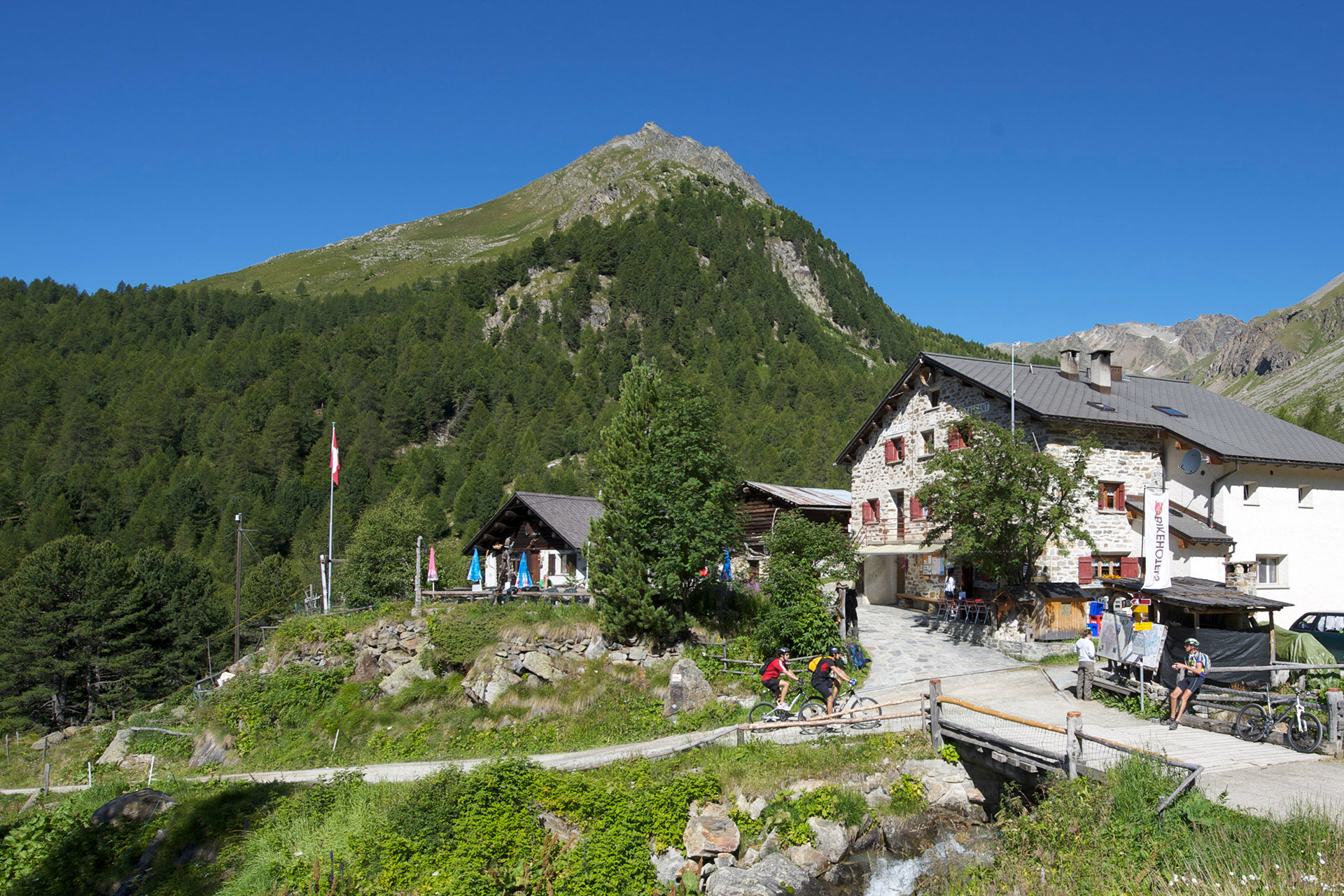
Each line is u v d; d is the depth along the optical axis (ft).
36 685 143.33
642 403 83.30
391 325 537.24
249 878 42.98
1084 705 60.95
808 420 368.48
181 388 425.28
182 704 102.58
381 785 54.65
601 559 81.87
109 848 48.67
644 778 50.26
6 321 567.59
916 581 112.78
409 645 87.25
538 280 638.12
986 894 37.01
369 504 293.23
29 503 297.94
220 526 273.33
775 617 77.41
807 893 43.62
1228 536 90.48
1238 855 31.01
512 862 43.34
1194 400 112.78
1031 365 113.29
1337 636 78.33
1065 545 88.38
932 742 52.85
